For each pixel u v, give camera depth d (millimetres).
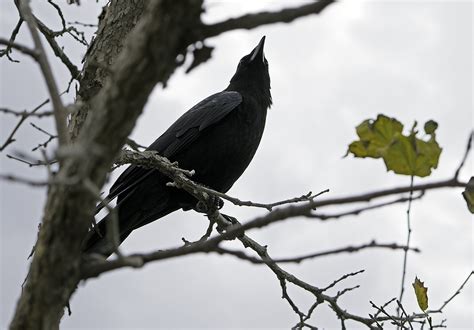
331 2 4512
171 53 4742
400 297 6691
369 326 8609
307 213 4555
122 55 4828
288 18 4578
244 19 4652
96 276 5051
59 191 5004
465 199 4848
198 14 4672
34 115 5676
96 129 4797
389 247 4871
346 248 4848
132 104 4773
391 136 5094
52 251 4992
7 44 5352
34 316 5035
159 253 4738
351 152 5164
